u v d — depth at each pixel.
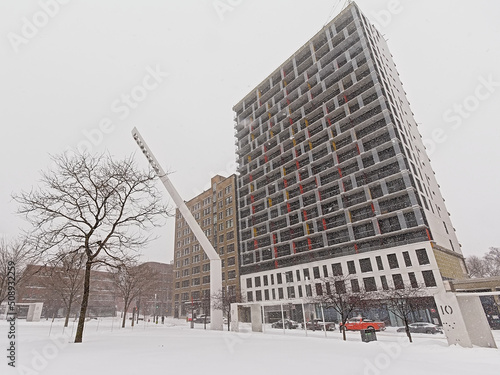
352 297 21.64
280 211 54.88
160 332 22.53
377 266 38.22
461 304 15.46
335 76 54.22
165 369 7.32
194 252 73.19
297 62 64.69
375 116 44.97
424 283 33.44
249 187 63.62
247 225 62.44
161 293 94.31
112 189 16.69
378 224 40.81
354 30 55.56
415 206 37.62
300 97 58.41
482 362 8.83
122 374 6.67
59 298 56.62
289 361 8.67
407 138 46.34
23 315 58.16
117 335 18.86
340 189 46.50
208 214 73.12
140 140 31.52
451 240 43.16
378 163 42.66
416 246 35.97
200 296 66.56
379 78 48.53
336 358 9.28
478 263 67.50
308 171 52.72
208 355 9.83
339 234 45.59
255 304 27.55
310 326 32.47
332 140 49.84
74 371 6.96
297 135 57.12
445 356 10.12
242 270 59.78
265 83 70.12
